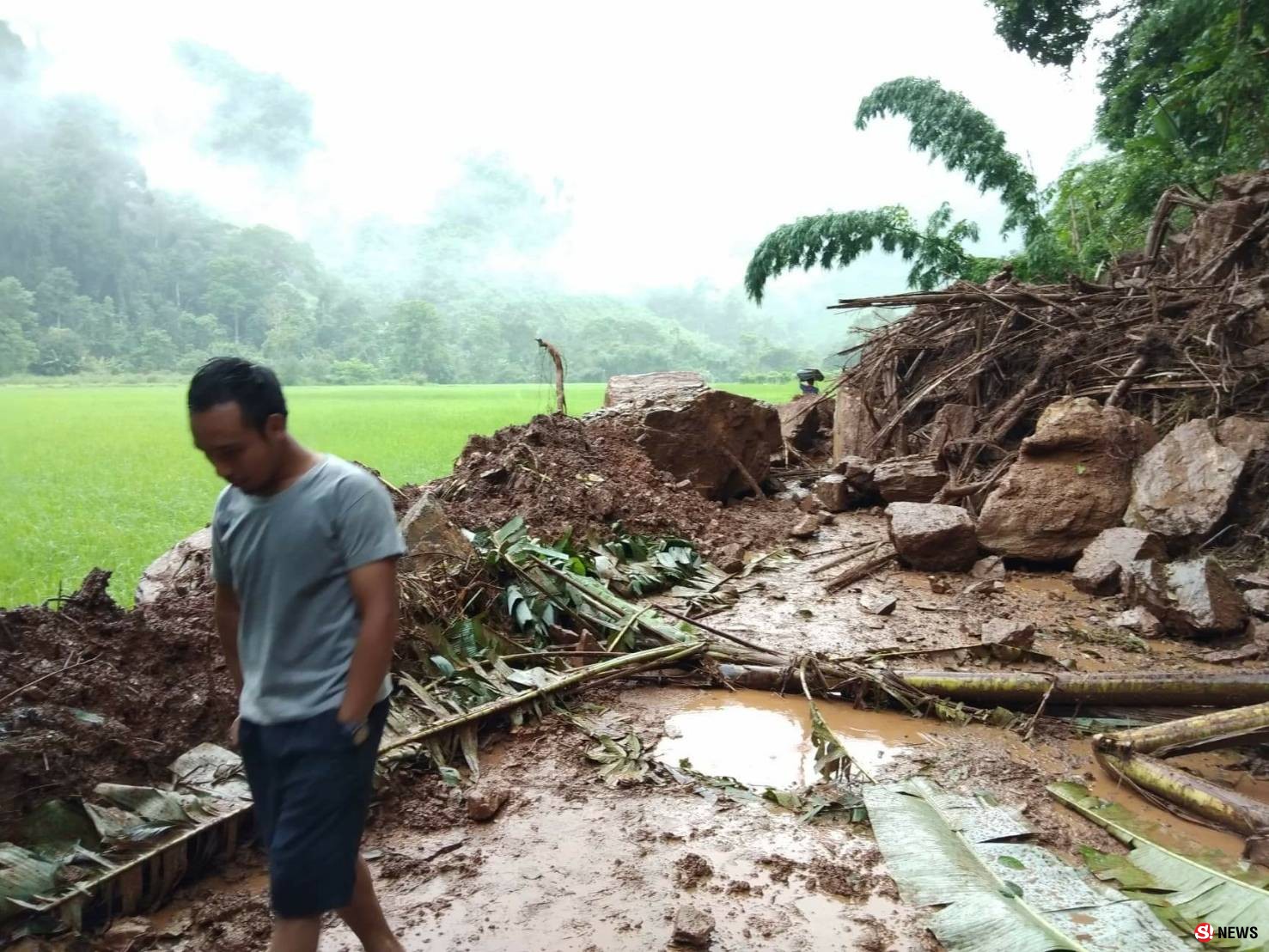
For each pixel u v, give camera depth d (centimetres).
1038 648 546
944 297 1138
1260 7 1461
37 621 384
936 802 346
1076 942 253
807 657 476
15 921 264
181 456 911
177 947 271
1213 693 436
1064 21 2091
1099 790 371
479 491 744
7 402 1240
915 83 1947
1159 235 1187
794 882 302
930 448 1039
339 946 268
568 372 5441
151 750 340
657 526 761
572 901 291
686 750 411
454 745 393
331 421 1307
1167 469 727
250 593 208
